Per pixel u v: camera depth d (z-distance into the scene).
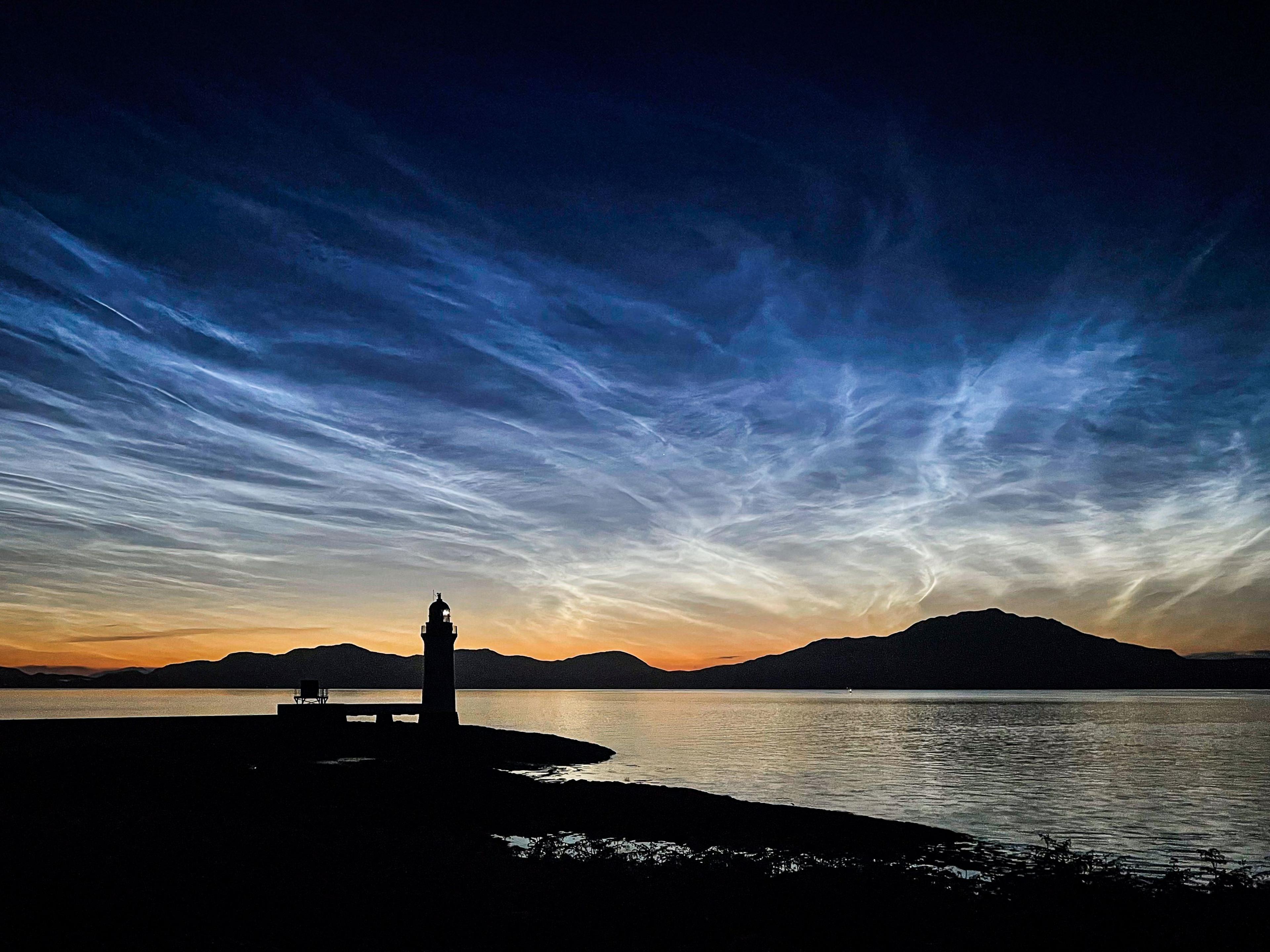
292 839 26.75
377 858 24.72
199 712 150.00
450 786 42.31
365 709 70.38
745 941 18.56
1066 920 20.59
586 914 20.06
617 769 66.50
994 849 33.59
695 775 62.69
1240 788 56.22
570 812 37.34
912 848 33.06
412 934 18.03
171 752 49.66
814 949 18.42
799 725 140.00
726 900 21.47
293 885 20.94
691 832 34.25
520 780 47.50
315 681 70.69
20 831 25.58
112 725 55.59
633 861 26.94
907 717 172.62
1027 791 54.59
